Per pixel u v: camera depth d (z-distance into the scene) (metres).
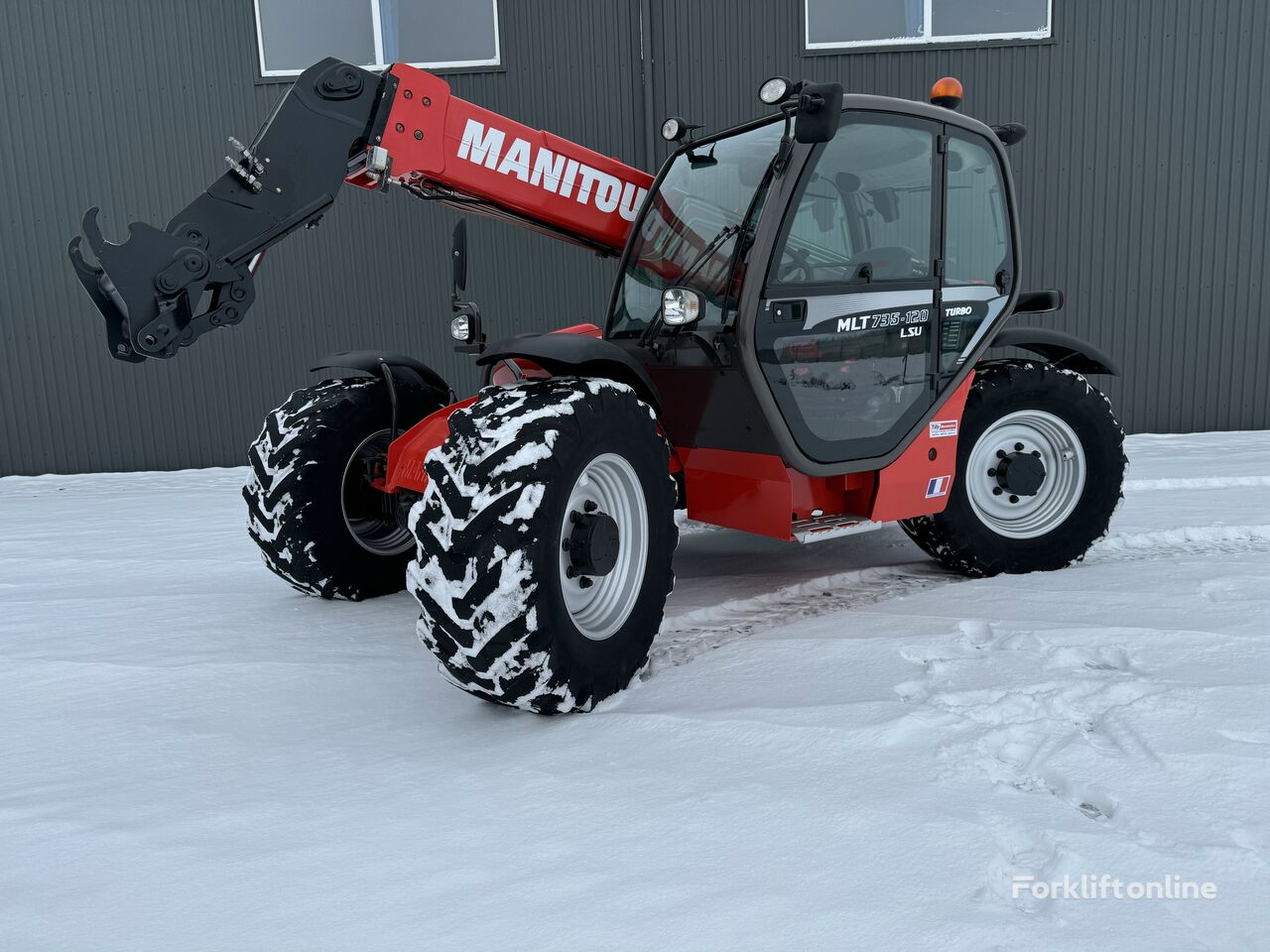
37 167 6.68
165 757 1.81
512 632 1.82
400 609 2.85
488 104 6.56
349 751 1.82
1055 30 6.52
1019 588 2.81
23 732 1.95
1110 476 3.15
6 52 6.54
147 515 5.05
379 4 6.53
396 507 2.84
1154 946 1.14
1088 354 3.18
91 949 1.21
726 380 2.50
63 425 6.98
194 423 7.00
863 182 2.57
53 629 2.71
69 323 6.86
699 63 6.51
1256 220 6.71
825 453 2.56
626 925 1.21
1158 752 1.62
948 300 2.79
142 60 6.59
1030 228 6.77
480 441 1.90
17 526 4.85
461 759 1.77
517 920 1.24
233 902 1.30
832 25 6.52
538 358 2.15
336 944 1.20
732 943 1.17
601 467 2.13
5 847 1.47
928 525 3.02
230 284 2.20
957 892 1.26
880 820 1.45
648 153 6.57
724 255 2.48
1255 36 6.50
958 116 2.76
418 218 6.69
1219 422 6.95
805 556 3.50
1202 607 2.48
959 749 1.69
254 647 2.47
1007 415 3.04
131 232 2.03
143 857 1.43
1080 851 1.34
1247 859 1.31
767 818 1.48
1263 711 1.78
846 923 1.20
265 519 2.78
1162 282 6.81
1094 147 6.66
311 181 2.28
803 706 1.91
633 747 1.78
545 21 6.47
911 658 2.20
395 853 1.42
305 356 6.88
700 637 2.49
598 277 6.77
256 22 6.55
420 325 6.81
